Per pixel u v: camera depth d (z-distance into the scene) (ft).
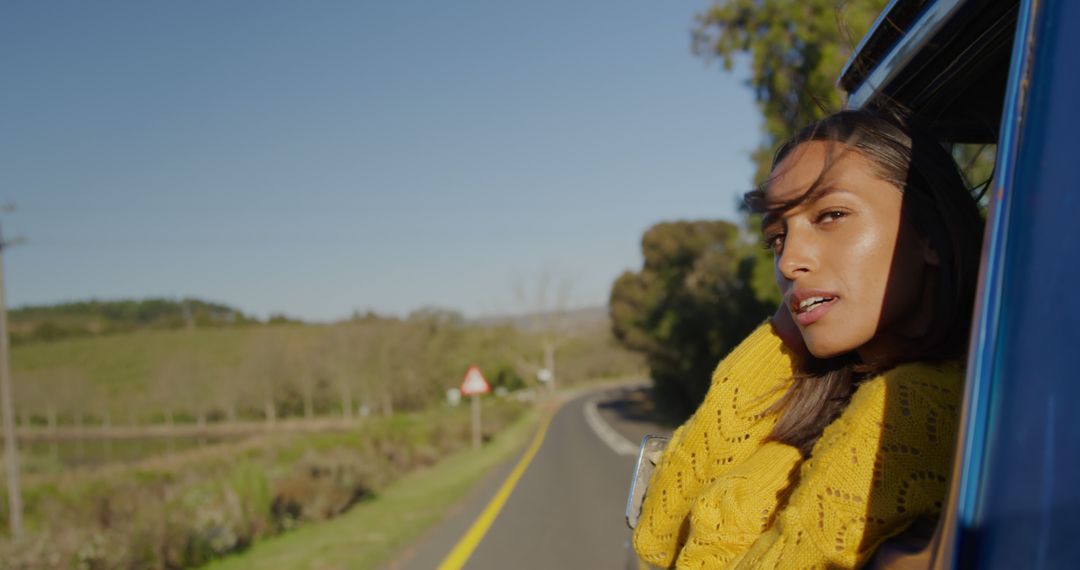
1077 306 1.72
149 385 296.30
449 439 93.76
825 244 3.01
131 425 285.64
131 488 50.47
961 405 2.01
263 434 234.99
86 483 63.72
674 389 139.13
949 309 2.96
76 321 465.06
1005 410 1.80
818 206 3.01
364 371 249.75
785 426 3.79
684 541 4.39
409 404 249.55
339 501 41.93
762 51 35.19
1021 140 1.94
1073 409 1.68
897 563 2.49
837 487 2.75
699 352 101.09
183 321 447.42
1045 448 1.70
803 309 3.08
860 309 2.96
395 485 56.18
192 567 29.45
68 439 254.88
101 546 28.53
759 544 3.14
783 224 3.18
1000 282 1.90
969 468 1.87
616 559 27.32
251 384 274.36
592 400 223.30
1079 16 1.89
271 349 277.23
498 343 278.26
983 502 1.80
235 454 99.19
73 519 39.09
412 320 257.14
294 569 27.07
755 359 4.02
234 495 35.50
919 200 2.98
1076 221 1.76
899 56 3.88
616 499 42.60
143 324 467.11
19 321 461.37
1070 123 1.83
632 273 169.99
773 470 3.69
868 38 4.05
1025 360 1.79
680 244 119.03
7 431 57.47
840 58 29.86
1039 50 1.96
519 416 161.79
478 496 45.88
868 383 2.90
